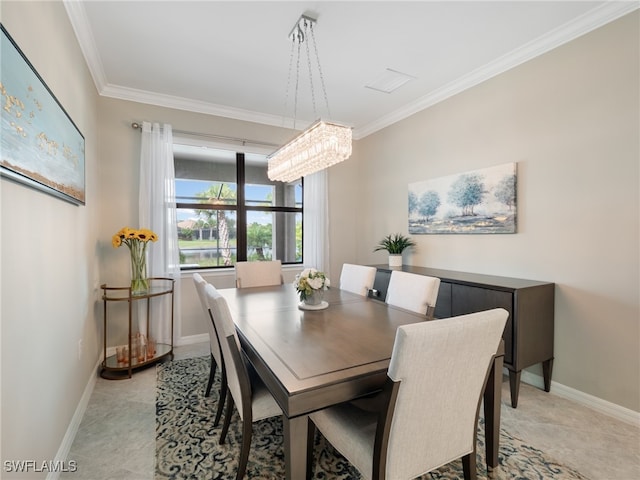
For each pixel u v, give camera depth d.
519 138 2.58
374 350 1.42
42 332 1.40
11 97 1.07
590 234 2.17
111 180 3.09
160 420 2.00
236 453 1.70
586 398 2.19
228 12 2.06
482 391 1.28
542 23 2.19
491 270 2.79
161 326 3.19
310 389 1.09
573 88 2.24
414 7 2.03
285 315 1.98
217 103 3.50
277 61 2.67
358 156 4.57
